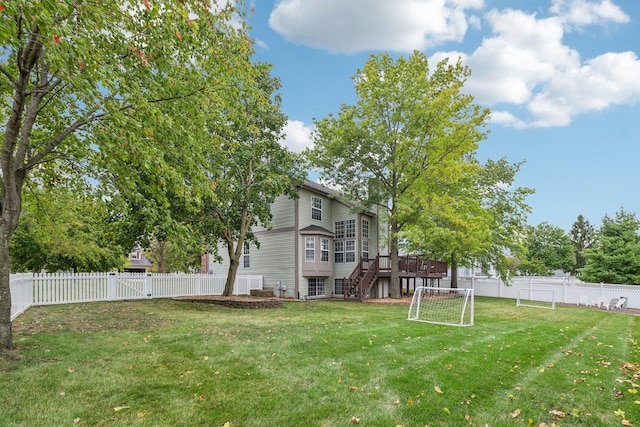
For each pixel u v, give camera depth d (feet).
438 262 79.92
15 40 15.20
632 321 42.98
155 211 23.99
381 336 26.07
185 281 56.90
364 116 61.87
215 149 30.86
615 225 86.79
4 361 17.88
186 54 23.62
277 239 70.64
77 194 34.55
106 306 40.91
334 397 14.93
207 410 13.53
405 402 14.62
